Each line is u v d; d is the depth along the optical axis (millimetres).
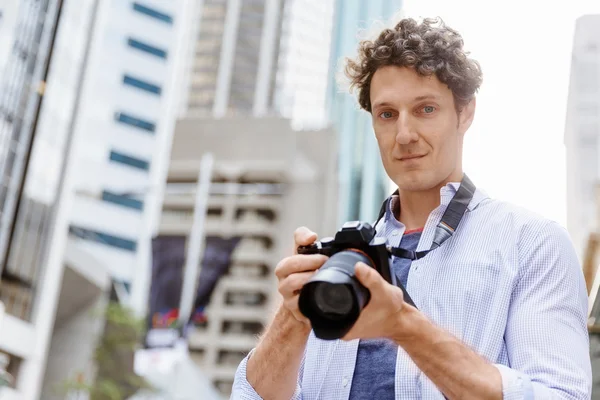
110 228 36406
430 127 1281
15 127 20547
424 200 1351
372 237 970
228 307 44031
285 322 1143
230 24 57156
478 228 1276
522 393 993
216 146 42969
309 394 1287
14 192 20453
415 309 975
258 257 43812
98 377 27172
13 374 20500
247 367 1229
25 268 20922
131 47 40312
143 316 28406
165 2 42125
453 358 985
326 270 881
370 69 1334
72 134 23297
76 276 26938
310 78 57438
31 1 21156
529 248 1224
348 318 858
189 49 56781
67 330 27656
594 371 2193
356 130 70438
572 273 1210
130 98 39594
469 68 1312
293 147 43438
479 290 1209
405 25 1322
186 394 23219
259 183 43969
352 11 62312
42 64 21719
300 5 59281
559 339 1122
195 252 23281
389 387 1188
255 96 56219
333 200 43906
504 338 1189
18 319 20516
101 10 25000
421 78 1279
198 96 55531
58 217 22297
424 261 1267
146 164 39094
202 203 41000
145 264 36750
